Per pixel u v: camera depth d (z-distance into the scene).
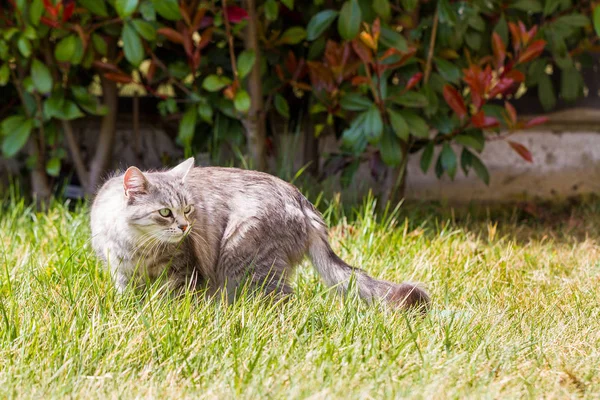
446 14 6.96
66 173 8.56
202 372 4.17
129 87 8.72
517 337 4.75
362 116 7.21
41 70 7.30
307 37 7.20
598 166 8.98
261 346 4.33
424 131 7.26
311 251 5.51
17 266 5.61
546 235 7.47
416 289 5.16
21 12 7.12
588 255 6.68
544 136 8.91
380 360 4.32
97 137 8.75
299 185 8.09
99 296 4.95
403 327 4.84
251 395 3.90
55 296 4.97
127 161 8.83
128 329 4.47
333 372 4.14
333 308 5.12
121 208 5.19
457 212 8.45
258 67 7.57
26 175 8.66
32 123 7.62
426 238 6.94
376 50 6.89
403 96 7.16
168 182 5.25
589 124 8.95
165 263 5.24
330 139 8.66
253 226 5.27
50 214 7.22
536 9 7.64
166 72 7.59
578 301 5.42
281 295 5.26
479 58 7.94
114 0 6.97
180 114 8.23
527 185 8.92
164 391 3.95
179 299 5.18
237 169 5.68
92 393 3.90
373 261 6.21
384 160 7.32
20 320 4.61
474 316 5.00
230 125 7.88
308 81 8.09
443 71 7.31
